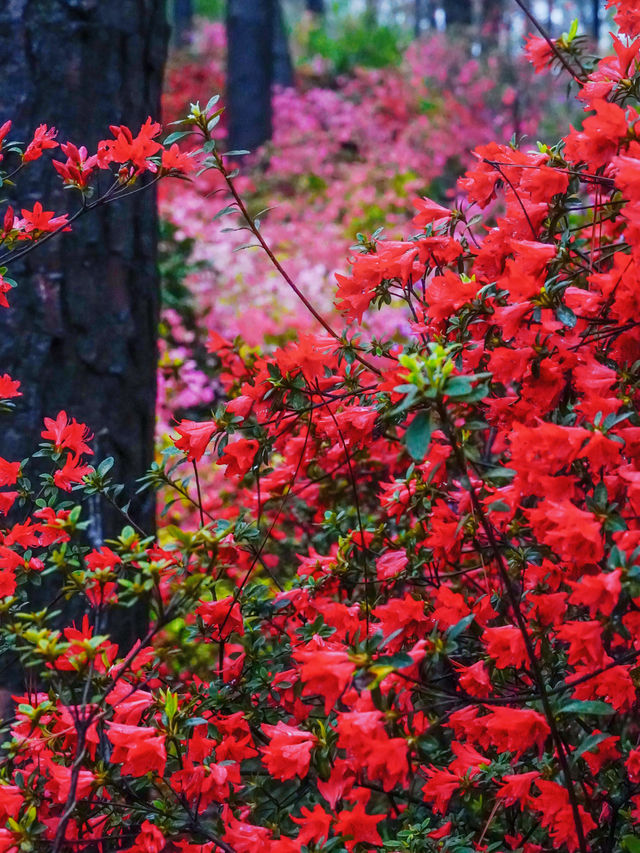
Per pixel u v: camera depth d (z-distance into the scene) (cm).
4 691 201
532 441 118
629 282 125
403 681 120
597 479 124
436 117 943
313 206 804
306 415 169
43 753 136
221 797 138
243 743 146
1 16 221
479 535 154
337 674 111
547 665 140
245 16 945
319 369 153
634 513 128
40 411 223
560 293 130
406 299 165
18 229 164
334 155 969
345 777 134
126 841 152
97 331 232
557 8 1114
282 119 1066
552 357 137
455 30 1075
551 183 142
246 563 206
